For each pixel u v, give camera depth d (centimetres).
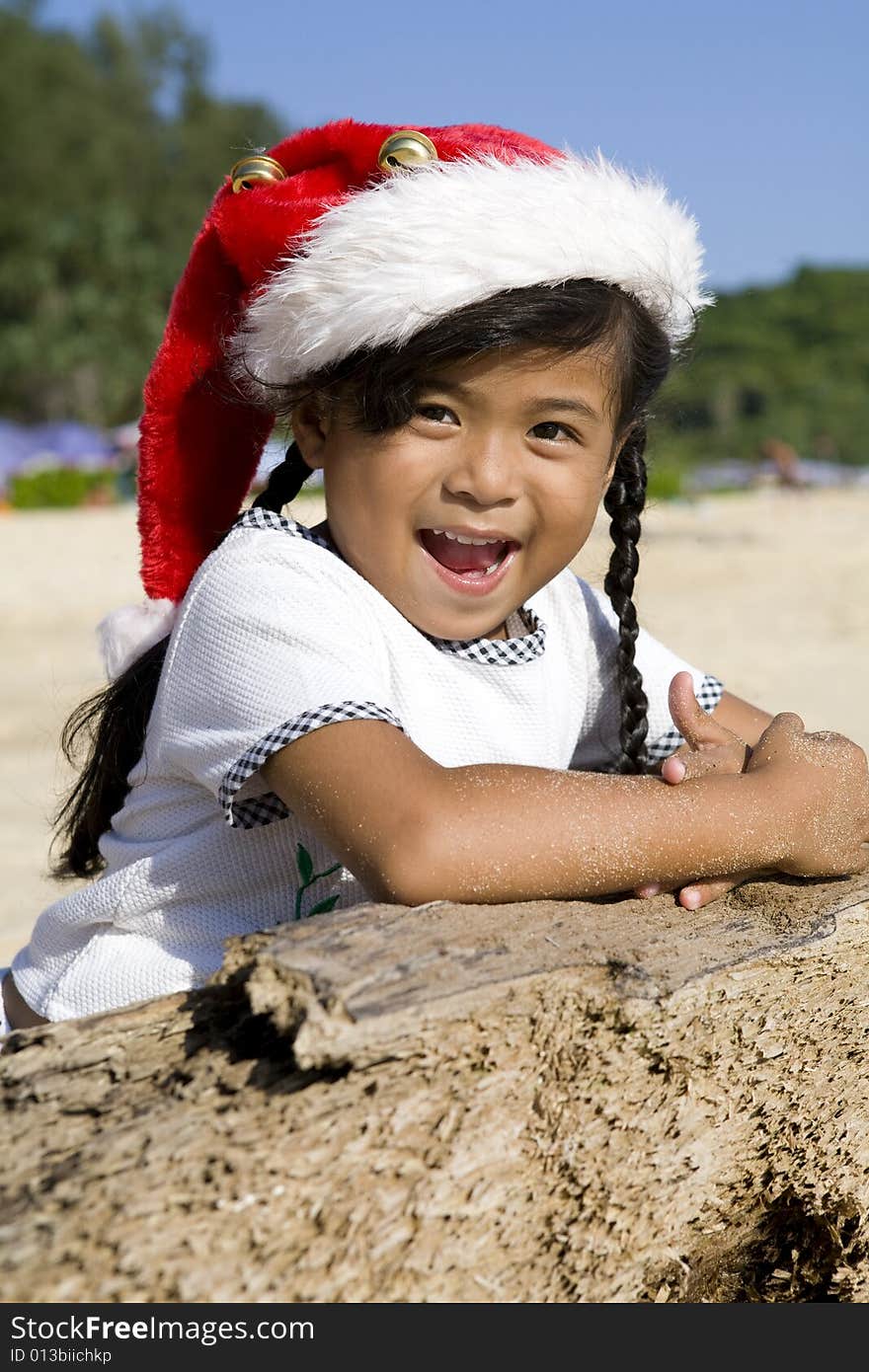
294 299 180
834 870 184
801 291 10056
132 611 216
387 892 161
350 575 189
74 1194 120
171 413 209
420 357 173
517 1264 144
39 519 1744
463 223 171
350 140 187
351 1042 127
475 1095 138
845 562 1334
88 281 4728
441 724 194
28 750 640
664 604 1061
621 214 182
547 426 181
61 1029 145
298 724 166
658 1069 154
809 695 679
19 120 4650
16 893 422
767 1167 171
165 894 194
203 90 5178
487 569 190
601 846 165
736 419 7794
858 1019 176
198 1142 126
